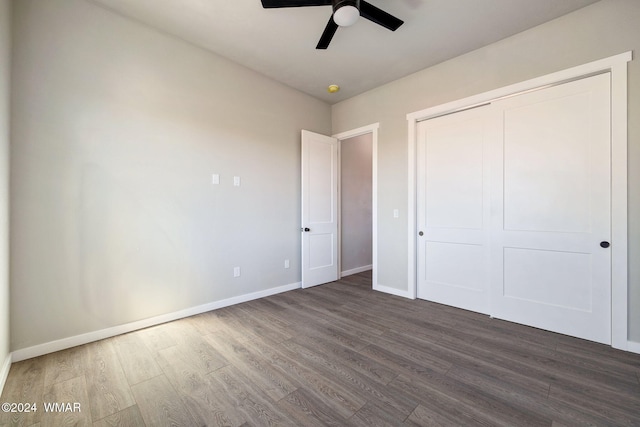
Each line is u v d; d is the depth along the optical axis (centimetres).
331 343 232
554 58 245
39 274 211
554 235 249
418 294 348
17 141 201
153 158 265
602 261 227
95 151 234
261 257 351
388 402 162
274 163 363
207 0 227
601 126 226
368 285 409
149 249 263
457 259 313
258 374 189
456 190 312
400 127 356
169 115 274
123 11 242
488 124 288
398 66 326
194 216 292
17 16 201
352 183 484
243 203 332
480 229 295
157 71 266
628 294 216
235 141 324
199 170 295
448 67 311
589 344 227
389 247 370
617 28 217
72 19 223
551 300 252
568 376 185
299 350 221
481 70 287
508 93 270
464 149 306
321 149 411
